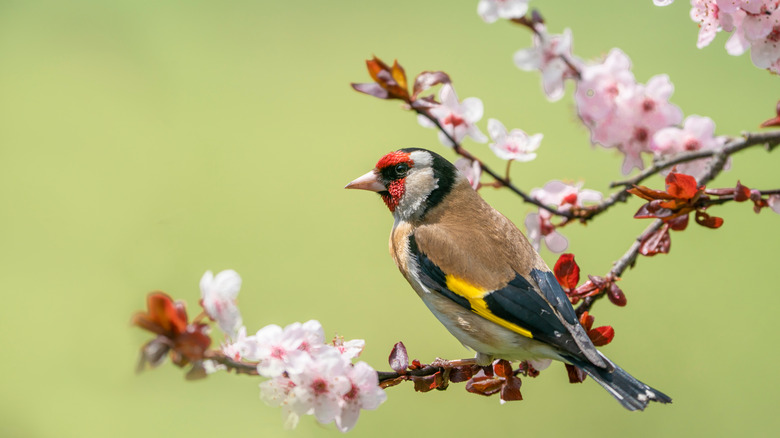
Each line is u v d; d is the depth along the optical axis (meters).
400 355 2.82
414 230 2.86
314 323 2.79
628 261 2.83
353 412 2.79
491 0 2.84
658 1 2.83
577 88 2.85
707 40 2.83
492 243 2.85
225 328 2.77
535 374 2.84
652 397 2.81
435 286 2.85
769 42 2.82
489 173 2.85
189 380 2.77
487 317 2.84
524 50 2.84
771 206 2.82
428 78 2.82
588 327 2.83
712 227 2.82
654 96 2.85
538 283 2.84
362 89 2.82
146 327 2.76
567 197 2.86
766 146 2.85
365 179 2.87
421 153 2.87
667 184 2.82
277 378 2.79
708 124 2.85
